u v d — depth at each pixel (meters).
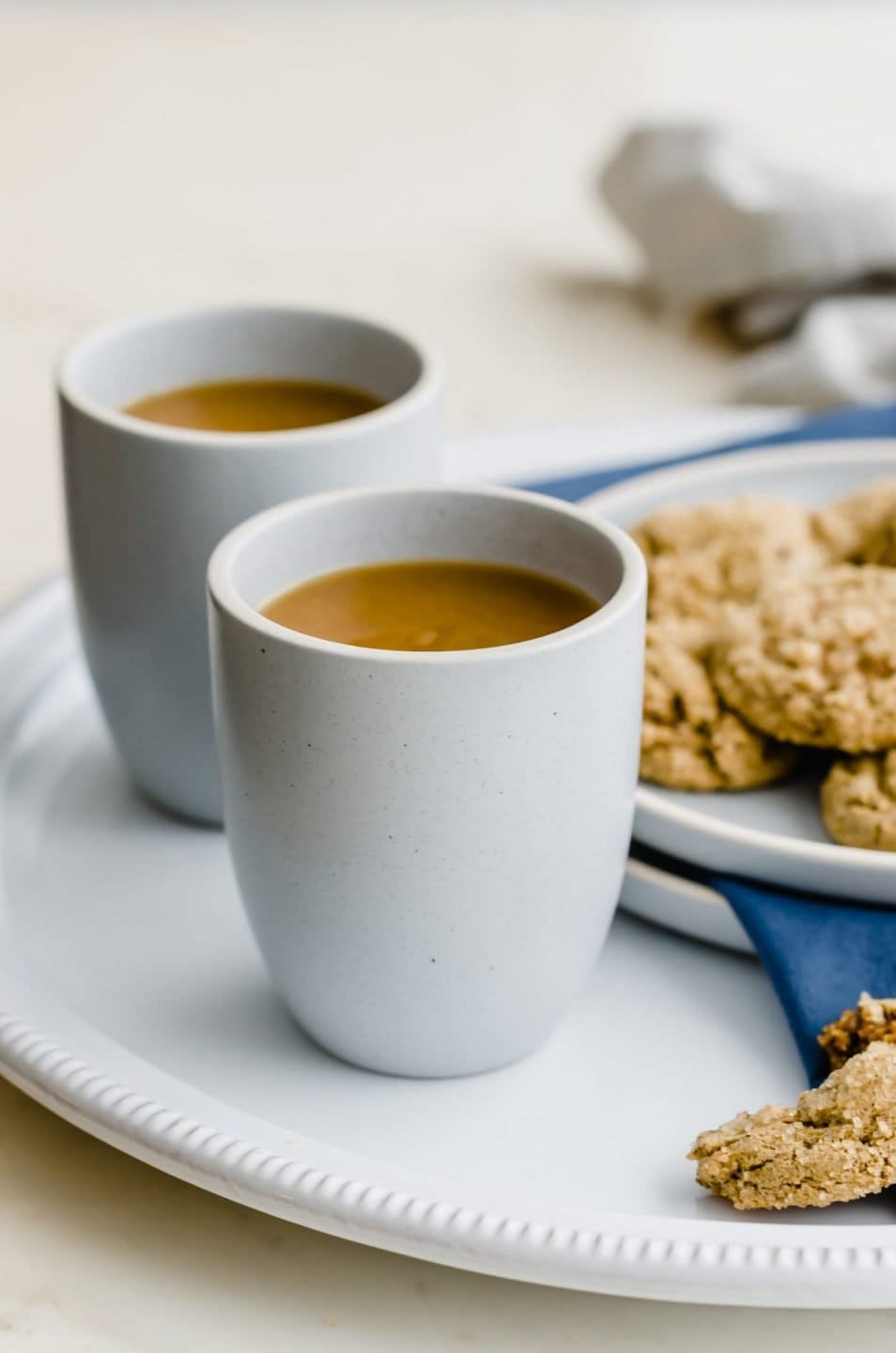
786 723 0.72
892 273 1.06
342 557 0.69
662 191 1.11
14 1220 0.65
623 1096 0.67
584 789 0.64
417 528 0.69
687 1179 0.65
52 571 0.86
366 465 0.72
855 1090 0.63
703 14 1.75
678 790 0.74
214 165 1.39
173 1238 0.65
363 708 0.63
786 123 1.43
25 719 0.80
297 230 1.27
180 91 1.55
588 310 1.15
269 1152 0.64
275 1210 0.63
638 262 1.22
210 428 0.76
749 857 0.69
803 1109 0.64
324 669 0.63
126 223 1.28
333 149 1.42
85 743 0.79
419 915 0.65
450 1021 0.66
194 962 0.71
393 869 0.64
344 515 0.69
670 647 0.75
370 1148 0.66
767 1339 0.63
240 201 1.32
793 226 1.05
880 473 0.84
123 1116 0.64
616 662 0.64
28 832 0.76
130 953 0.71
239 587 0.66
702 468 0.84
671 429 0.94
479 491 0.69
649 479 0.84
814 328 1.02
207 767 0.74
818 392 1.00
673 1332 0.64
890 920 0.68
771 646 0.73
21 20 1.72
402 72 1.60
